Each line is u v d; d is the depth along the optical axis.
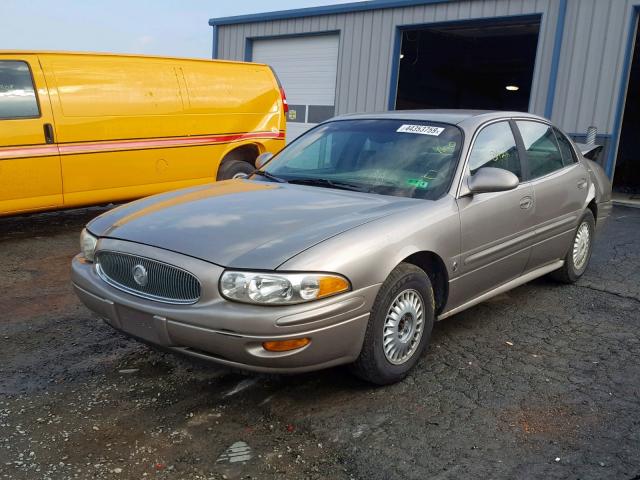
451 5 12.95
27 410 3.23
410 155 4.22
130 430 3.06
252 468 2.76
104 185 7.21
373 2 13.97
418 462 2.81
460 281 3.93
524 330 4.50
